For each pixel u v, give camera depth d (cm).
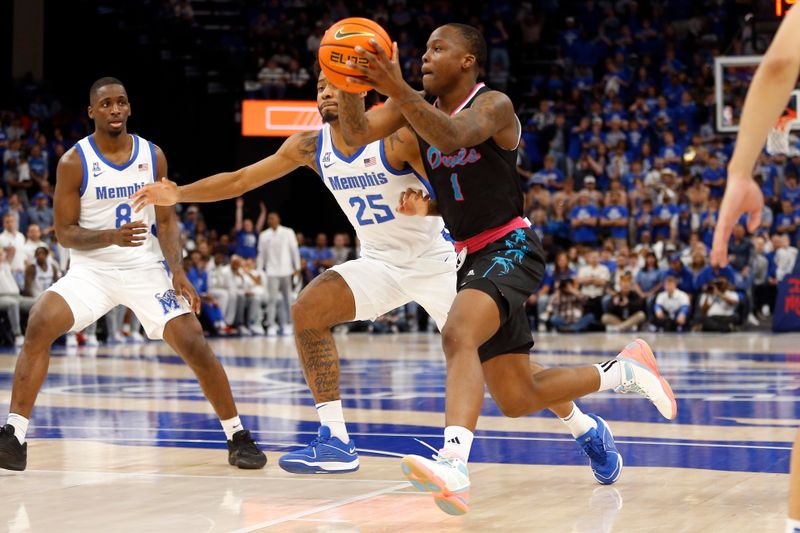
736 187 225
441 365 1154
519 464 503
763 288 1802
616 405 762
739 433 609
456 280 445
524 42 2445
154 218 544
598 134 2127
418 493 431
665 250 1806
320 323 468
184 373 1066
